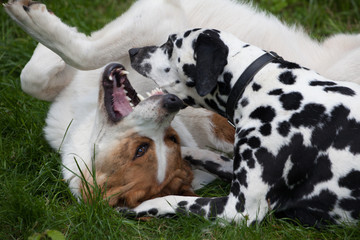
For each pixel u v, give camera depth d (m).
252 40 10.88
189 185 9.34
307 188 8.52
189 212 8.58
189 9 10.79
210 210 8.52
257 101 8.66
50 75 10.43
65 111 10.37
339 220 8.52
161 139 8.86
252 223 8.36
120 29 9.98
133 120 8.77
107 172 8.89
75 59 9.94
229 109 9.02
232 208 8.41
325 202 8.46
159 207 8.70
